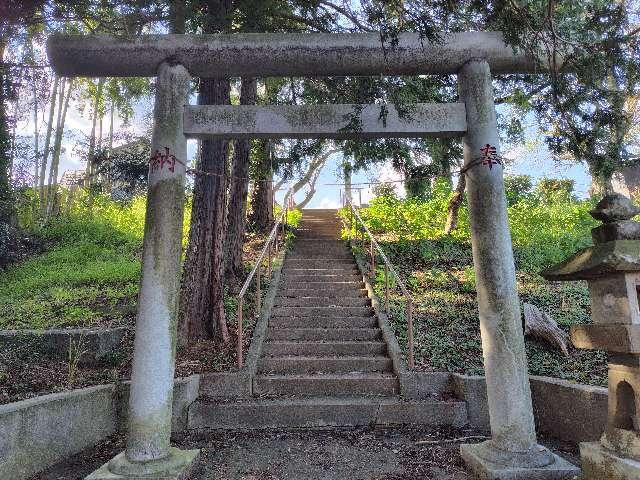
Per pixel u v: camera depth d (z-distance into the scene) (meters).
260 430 4.82
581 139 4.06
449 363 5.68
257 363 5.82
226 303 7.57
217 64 3.94
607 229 2.94
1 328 6.68
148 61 3.91
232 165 9.88
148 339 3.51
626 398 2.83
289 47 3.90
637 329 2.65
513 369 3.57
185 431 4.80
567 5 4.38
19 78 4.66
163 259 3.61
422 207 12.77
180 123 3.84
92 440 4.36
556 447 4.20
